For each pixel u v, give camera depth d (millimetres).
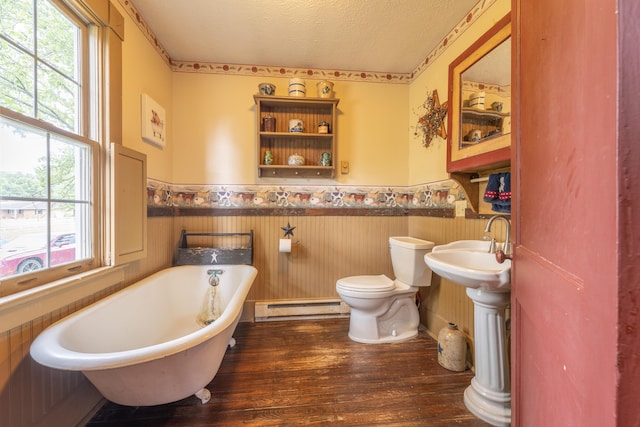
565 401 488
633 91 322
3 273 969
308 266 2498
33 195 1085
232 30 1915
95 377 1026
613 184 339
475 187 1740
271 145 2416
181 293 2074
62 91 1247
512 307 797
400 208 2592
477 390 1383
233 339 1956
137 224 1642
